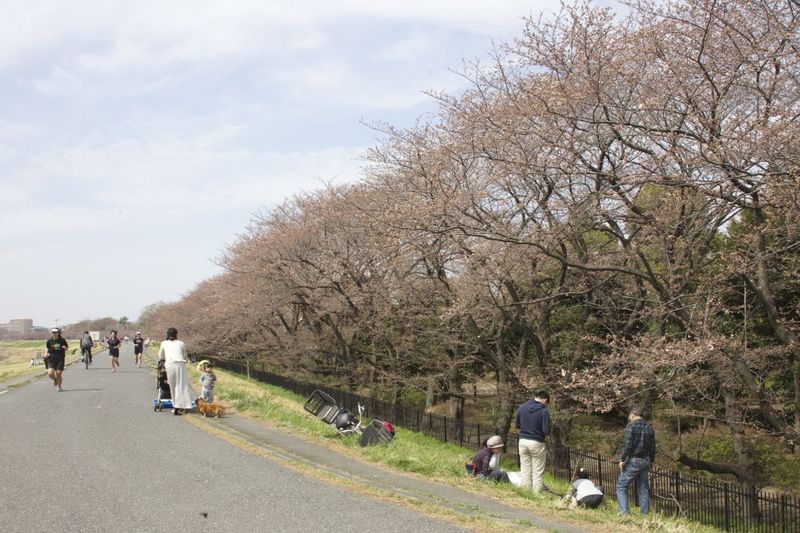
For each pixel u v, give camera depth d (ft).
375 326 77.20
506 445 57.11
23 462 29.58
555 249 47.16
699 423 63.41
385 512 22.40
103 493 23.97
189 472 27.76
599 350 58.34
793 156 34.42
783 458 52.80
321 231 84.64
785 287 45.52
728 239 57.36
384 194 63.16
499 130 46.11
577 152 41.75
